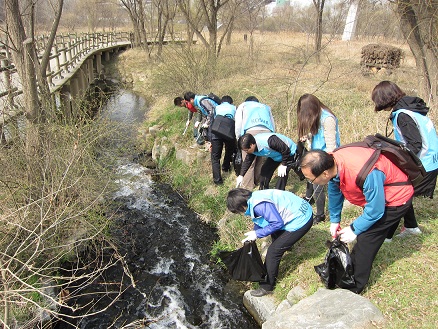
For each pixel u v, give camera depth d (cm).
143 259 512
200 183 657
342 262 302
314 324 275
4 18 475
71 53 1405
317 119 363
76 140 485
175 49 1080
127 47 2728
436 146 308
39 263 436
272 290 383
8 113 499
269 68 1252
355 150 262
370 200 256
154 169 779
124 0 2370
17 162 452
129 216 612
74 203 453
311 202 486
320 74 1099
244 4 1659
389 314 284
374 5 1015
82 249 502
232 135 553
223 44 1962
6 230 388
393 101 315
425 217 396
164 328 400
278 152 431
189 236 560
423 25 590
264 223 344
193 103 627
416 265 328
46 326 373
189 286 461
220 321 402
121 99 1365
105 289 456
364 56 1166
